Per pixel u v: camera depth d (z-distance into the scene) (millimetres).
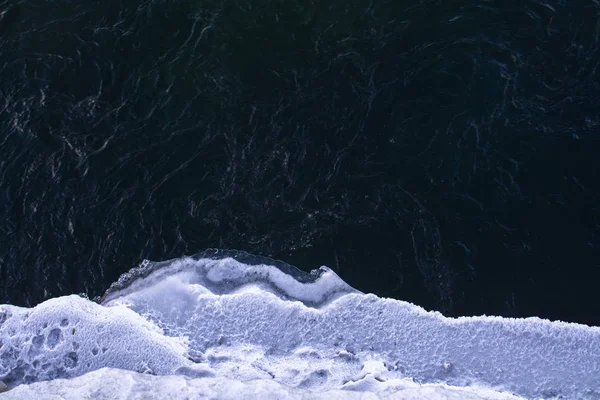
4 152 14125
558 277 12305
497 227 12891
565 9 15734
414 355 11195
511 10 15773
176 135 14266
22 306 12461
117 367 10852
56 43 15680
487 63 14969
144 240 13000
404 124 14234
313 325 11500
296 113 14477
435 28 15578
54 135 14344
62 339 11078
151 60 15375
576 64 14922
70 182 13727
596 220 12922
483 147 13852
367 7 15969
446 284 12320
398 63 15102
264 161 13852
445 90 14625
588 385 10852
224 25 15812
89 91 14977
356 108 14500
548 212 13039
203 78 15070
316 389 10641
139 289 12172
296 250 12797
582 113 14242
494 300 12117
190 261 12422
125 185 13641
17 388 10102
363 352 11242
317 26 15781
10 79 15156
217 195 13461
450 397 9969
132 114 14617
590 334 11227
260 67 15203
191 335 11469
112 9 16172
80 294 12523
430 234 12859
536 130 14031
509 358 11102
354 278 12469
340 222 13070
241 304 11672
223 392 10023
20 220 13312
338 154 13906
